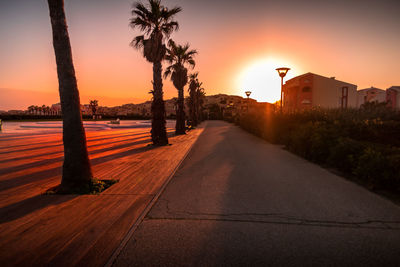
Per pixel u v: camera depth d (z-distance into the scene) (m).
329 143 6.75
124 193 4.34
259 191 4.38
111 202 3.86
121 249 2.45
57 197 4.13
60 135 19.20
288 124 11.84
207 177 5.50
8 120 58.78
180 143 12.73
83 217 3.27
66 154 4.53
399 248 2.42
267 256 2.29
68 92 4.46
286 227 2.91
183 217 3.24
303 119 11.98
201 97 49.69
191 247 2.47
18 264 2.22
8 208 3.62
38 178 5.57
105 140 14.92
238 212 3.40
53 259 2.30
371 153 4.70
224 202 3.82
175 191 4.46
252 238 2.64
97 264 2.22
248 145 11.45
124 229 2.90
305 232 2.77
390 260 2.22
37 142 13.95
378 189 4.36
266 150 9.70
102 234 2.78
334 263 2.18
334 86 36.47
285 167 6.43
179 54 19.47
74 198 4.07
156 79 11.95
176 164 7.11
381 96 45.25
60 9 4.34
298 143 8.28
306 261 2.21
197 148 10.66
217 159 7.83
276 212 3.38
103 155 8.91
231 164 6.96
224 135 17.66
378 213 3.30
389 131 7.39
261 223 3.03
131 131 24.44
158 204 3.76
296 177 5.35
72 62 4.53
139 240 2.63
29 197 4.14
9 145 12.45
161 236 2.71
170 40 18.61
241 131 22.17
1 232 2.84
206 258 2.27
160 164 7.13
